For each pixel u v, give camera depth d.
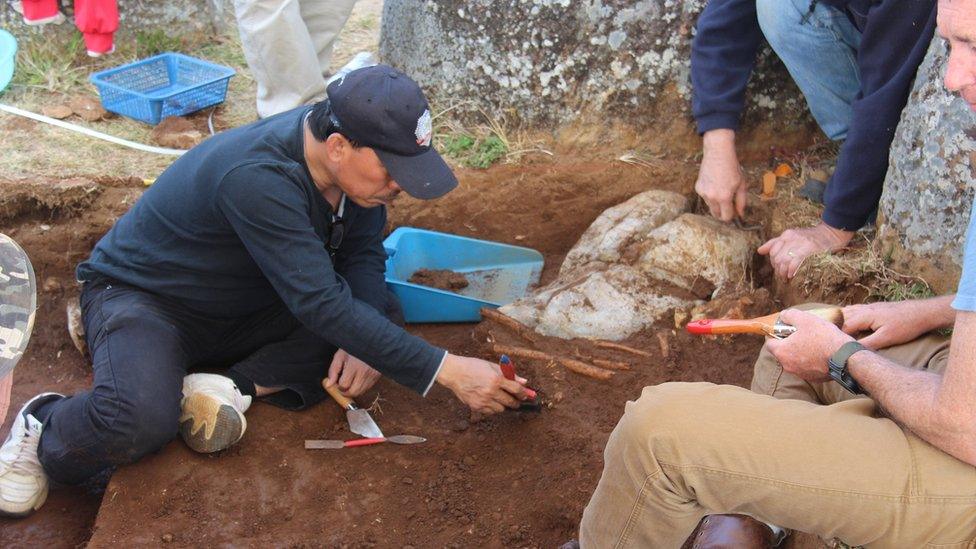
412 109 2.47
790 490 1.93
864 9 3.21
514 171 4.07
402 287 3.52
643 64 3.96
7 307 2.11
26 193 3.88
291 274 2.63
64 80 4.64
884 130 3.11
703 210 3.96
